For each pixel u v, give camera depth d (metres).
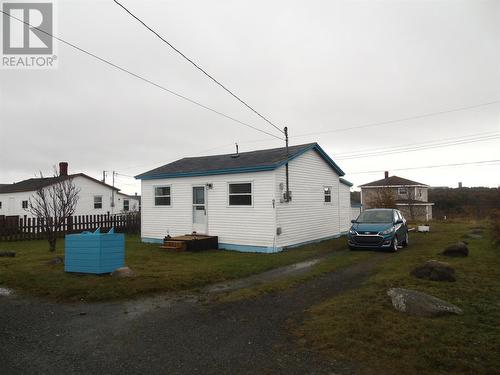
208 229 15.73
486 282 7.69
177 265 10.42
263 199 14.06
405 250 13.66
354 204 22.64
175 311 6.21
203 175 15.89
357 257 11.88
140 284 7.82
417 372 3.86
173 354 4.42
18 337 5.04
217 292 7.52
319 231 17.42
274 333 5.09
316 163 17.41
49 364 4.16
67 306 6.55
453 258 10.96
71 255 9.12
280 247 14.04
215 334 5.08
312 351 4.45
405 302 5.81
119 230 22.39
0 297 7.18
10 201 34.12
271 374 3.88
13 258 11.70
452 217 42.84
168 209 17.17
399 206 42.22
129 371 3.97
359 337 4.77
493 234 14.48
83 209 33.84
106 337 5.01
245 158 16.62
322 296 7.05
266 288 7.66
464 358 4.11
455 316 5.50
